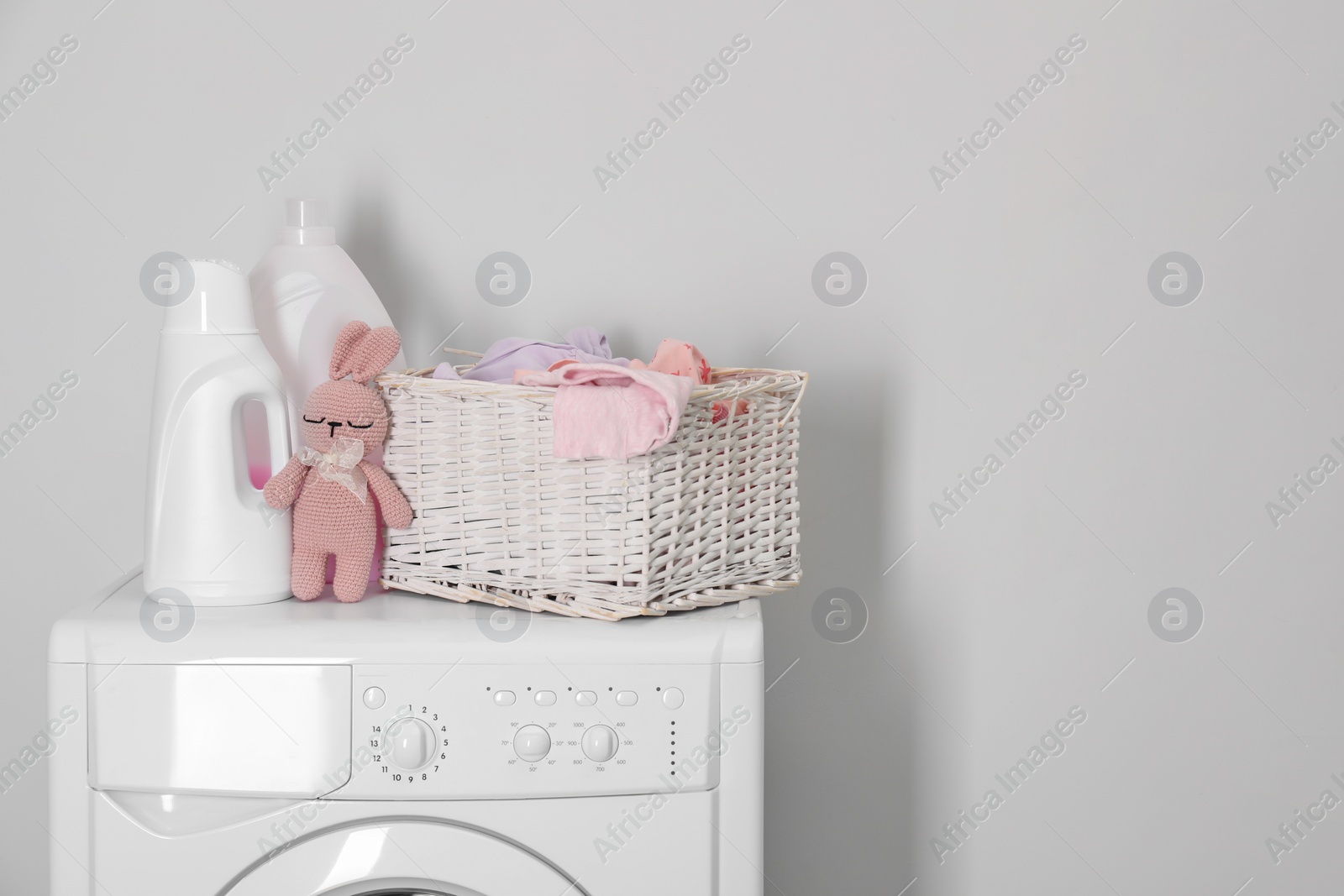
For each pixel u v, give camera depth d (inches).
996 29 60.1
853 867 65.8
